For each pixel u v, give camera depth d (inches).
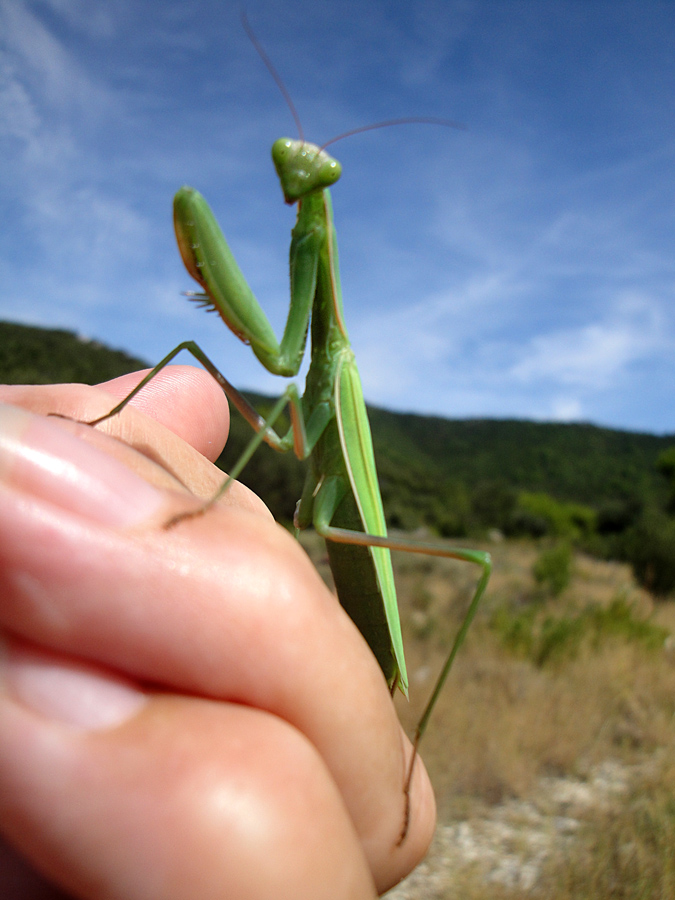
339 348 3.3
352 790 2.3
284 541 2.3
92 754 1.8
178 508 2.1
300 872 1.8
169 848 1.8
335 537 3.1
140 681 2.0
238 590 2.1
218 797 1.8
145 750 1.9
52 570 1.9
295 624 2.1
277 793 1.9
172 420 3.6
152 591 2.0
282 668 2.1
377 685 2.3
